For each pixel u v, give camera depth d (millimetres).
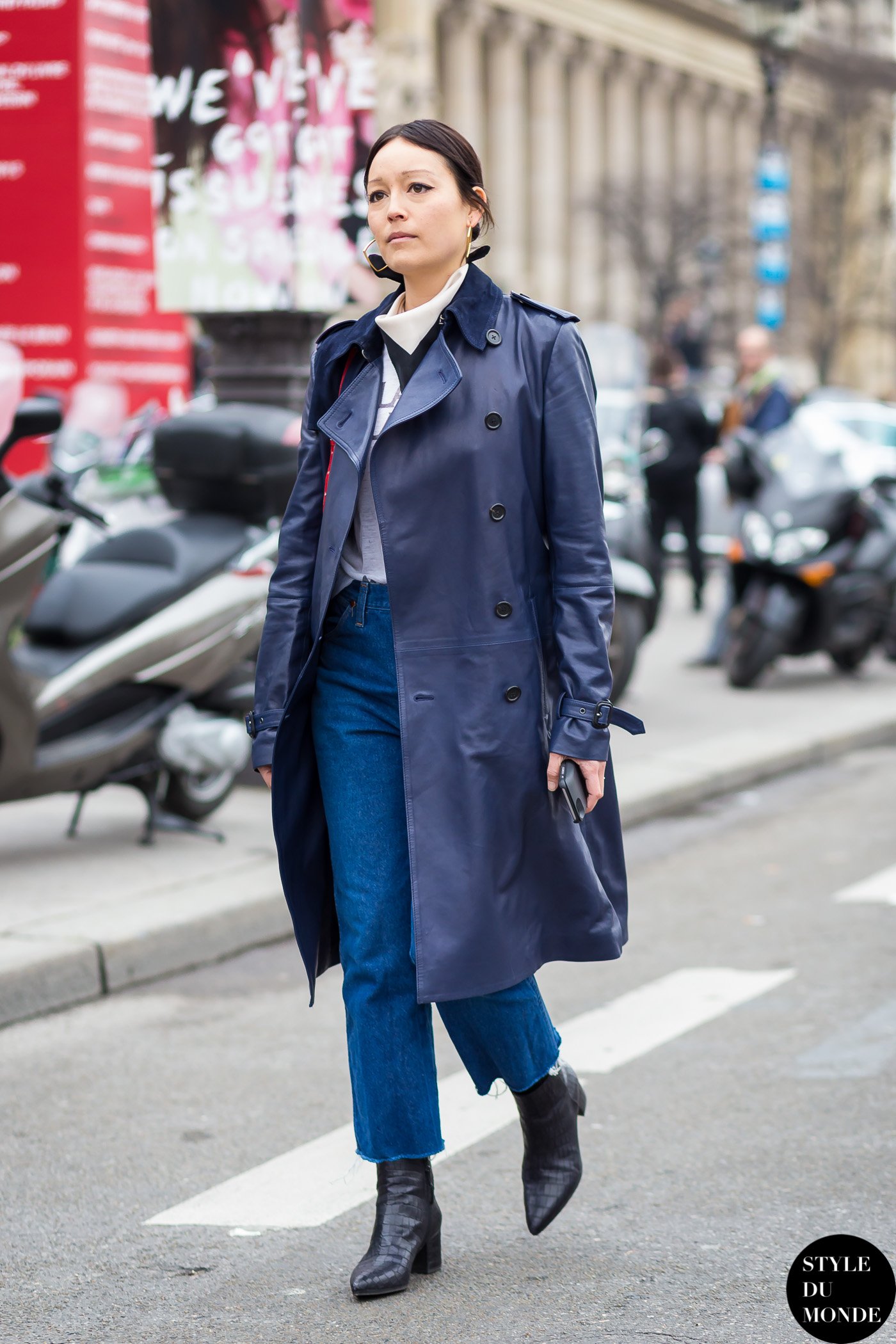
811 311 85000
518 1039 5996
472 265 5879
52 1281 6211
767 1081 8234
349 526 5793
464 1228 6617
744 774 15945
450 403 5699
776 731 17516
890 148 85250
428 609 5738
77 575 11844
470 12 91750
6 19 18531
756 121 117188
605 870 6125
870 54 84750
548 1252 6363
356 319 6016
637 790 14586
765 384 21234
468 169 5770
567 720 5730
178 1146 7535
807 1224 6578
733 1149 7379
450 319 5746
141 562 12180
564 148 101812
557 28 99375
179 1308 5973
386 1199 6043
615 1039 8906
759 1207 6754
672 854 13328
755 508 20141
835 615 20125
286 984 9953
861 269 86375
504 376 5723
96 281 18688
